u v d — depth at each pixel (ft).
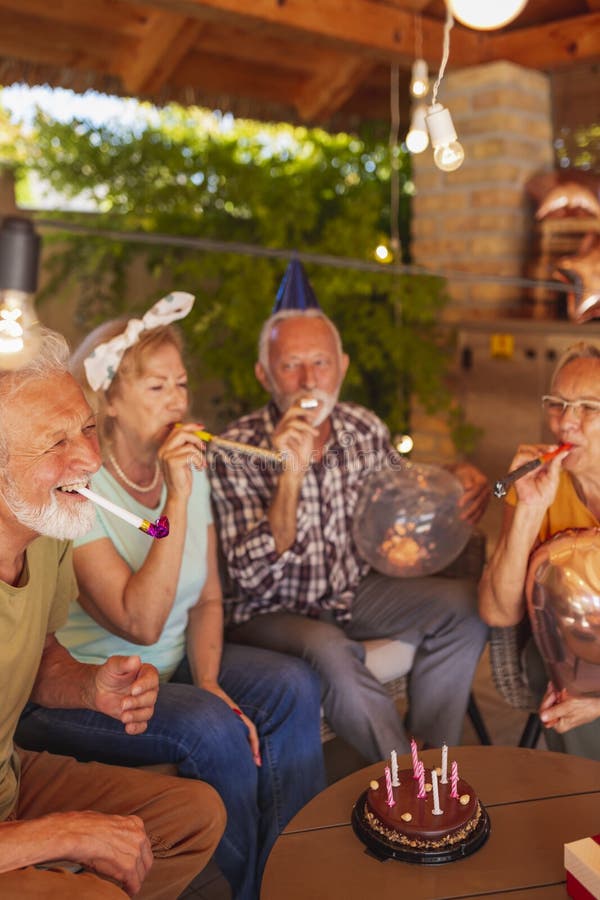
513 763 4.84
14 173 13.39
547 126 12.69
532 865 3.99
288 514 6.70
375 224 14.60
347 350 13.05
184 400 6.29
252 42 12.78
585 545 5.50
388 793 4.27
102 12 11.60
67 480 4.49
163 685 5.88
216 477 7.11
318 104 13.87
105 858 4.18
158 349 6.15
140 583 5.77
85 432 4.60
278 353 7.25
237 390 12.48
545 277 12.11
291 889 3.86
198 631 6.46
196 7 9.65
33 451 4.36
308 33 10.58
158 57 12.05
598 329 10.77
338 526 7.39
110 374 6.04
